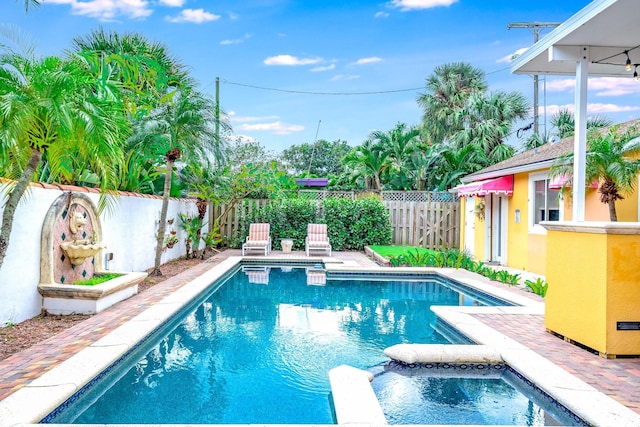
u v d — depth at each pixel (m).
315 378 5.17
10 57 5.22
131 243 10.61
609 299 5.18
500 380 5.14
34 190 6.60
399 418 4.20
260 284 11.38
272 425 3.58
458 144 26.64
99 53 12.92
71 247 7.29
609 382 4.49
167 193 10.98
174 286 9.62
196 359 5.79
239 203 18.11
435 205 17.94
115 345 5.32
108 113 5.92
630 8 5.12
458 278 10.97
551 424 4.07
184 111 10.45
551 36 6.23
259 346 6.33
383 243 17.77
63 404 4.06
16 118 4.85
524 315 7.24
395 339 6.71
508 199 13.58
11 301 6.14
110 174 6.50
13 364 4.75
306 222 17.83
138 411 4.31
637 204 8.55
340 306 9.02
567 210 10.43
